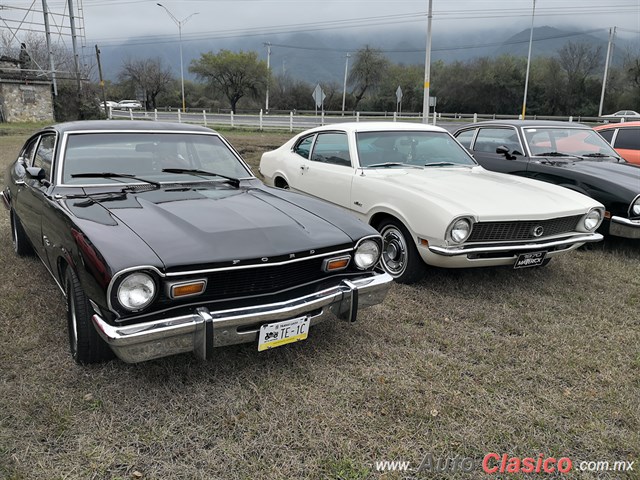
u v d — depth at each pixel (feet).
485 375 10.44
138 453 7.84
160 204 10.59
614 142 28.48
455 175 16.99
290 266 9.46
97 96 115.65
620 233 18.79
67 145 12.07
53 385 9.39
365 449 8.14
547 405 9.48
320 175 18.69
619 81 182.60
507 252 14.25
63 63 150.10
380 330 12.30
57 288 13.87
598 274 17.11
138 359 8.19
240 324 8.73
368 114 153.07
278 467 7.68
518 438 8.53
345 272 10.58
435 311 13.58
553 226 14.84
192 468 7.57
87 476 7.34
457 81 198.70
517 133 22.67
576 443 8.48
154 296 8.17
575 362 11.04
